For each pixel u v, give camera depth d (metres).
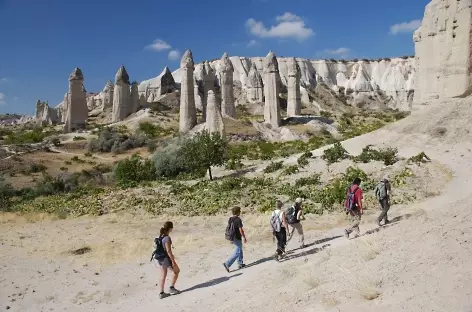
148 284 11.55
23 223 22.95
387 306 5.74
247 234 15.95
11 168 45.88
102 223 21.78
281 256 11.85
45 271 13.45
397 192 20.70
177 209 23.72
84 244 16.89
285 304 7.20
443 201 17.83
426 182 22.19
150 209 24.27
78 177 40.84
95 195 30.97
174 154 37.56
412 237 8.92
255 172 31.62
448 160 26.09
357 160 27.67
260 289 9.02
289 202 21.52
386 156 26.69
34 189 37.34
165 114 80.94
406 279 6.50
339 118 91.75
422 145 30.56
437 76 34.94
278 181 27.17
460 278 5.91
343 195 20.02
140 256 14.64
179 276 11.85
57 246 16.75
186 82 59.91
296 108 77.12
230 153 42.62
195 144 33.88
